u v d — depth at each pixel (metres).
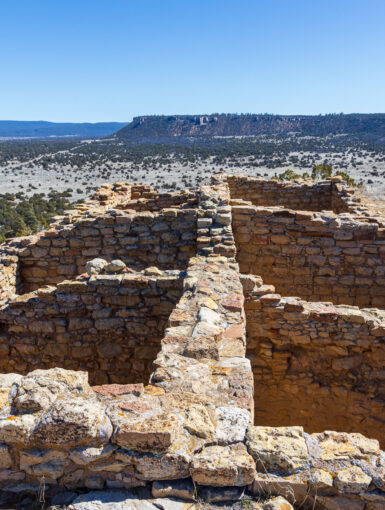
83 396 3.56
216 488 3.15
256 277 7.50
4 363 7.56
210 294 6.31
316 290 11.46
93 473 3.23
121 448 3.17
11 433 3.18
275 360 7.40
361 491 3.06
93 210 13.30
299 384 7.40
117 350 7.41
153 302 7.21
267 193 18.91
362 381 7.14
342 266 11.19
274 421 7.64
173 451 3.13
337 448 3.33
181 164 129.50
